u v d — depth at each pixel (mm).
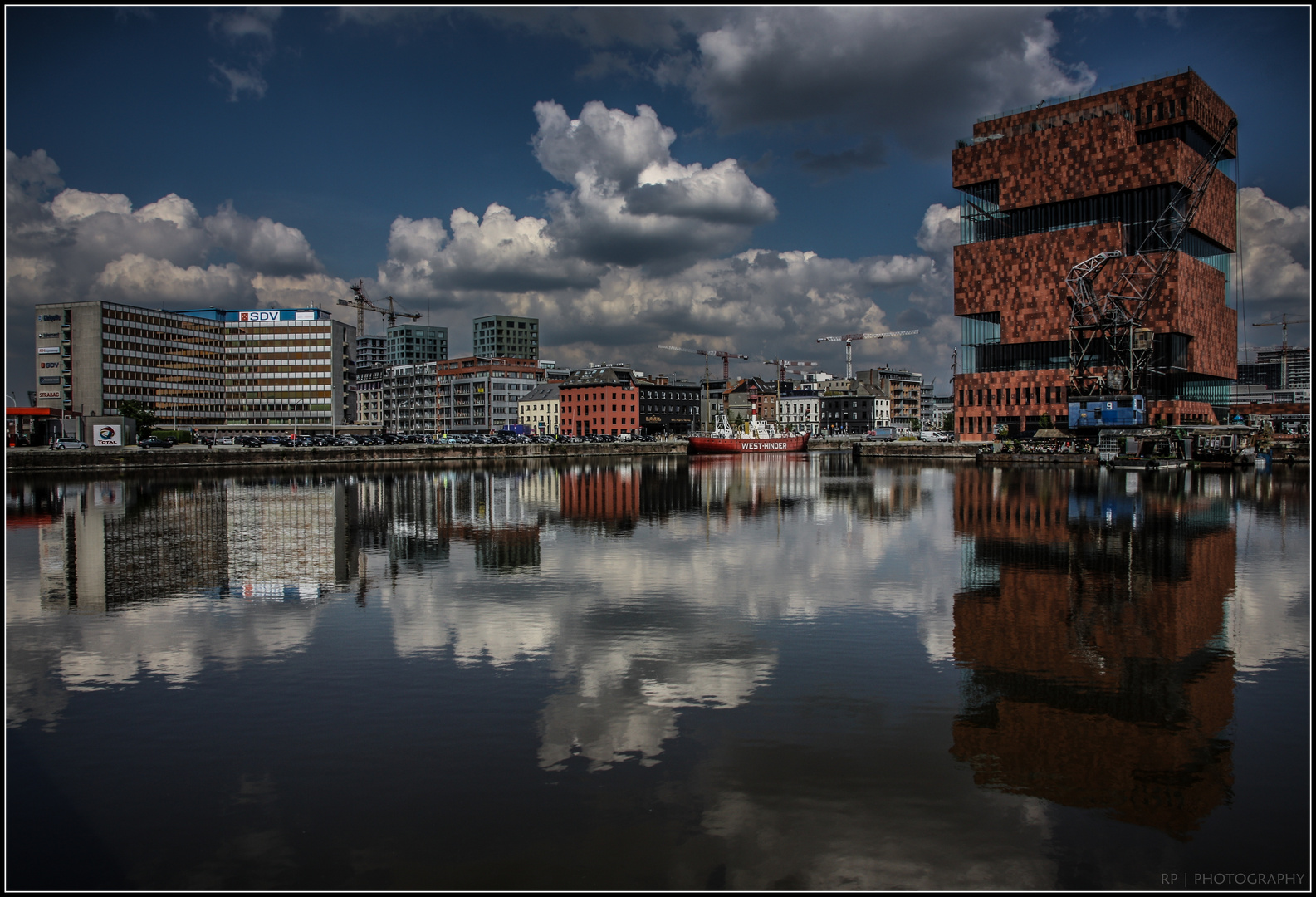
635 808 12203
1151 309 125125
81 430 124438
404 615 23828
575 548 37188
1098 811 12141
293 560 34031
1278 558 32875
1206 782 12992
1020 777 13156
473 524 46750
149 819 11984
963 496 63250
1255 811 12078
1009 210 142250
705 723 15391
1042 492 66250
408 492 70625
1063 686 17344
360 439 158125
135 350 180625
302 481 85500
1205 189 125375
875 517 48812
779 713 15836
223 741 14664
